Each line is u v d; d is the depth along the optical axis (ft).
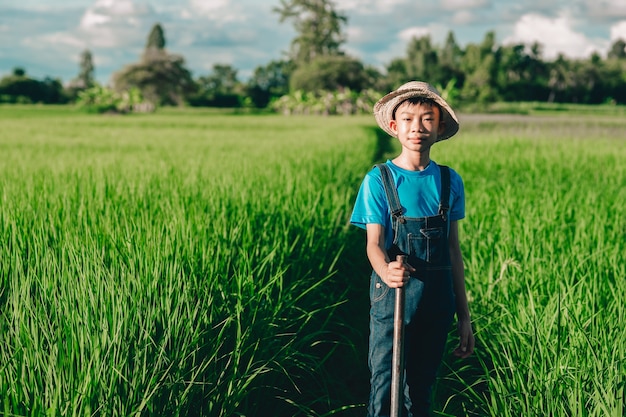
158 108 293.23
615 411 8.32
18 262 12.44
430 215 9.16
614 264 14.29
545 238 16.99
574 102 402.52
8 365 8.73
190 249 13.41
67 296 10.56
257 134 84.12
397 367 8.43
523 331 12.00
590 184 28.66
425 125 9.05
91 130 100.78
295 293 14.98
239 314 11.62
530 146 51.70
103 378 8.48
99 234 14.70
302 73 297.12
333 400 12.82
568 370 9.77
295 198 22.03
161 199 20.39
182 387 9.65
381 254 8.96
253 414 11.46
